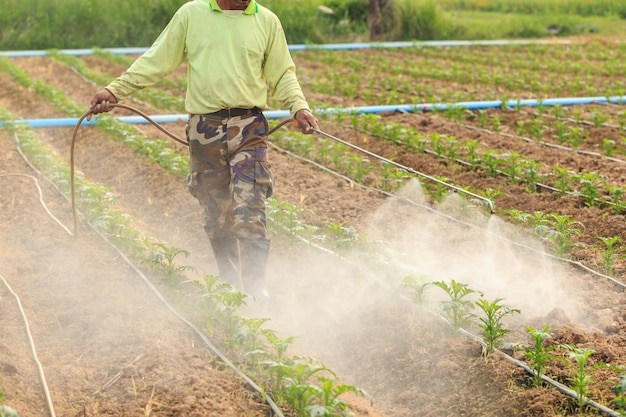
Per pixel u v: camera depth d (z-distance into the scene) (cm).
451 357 669
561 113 1742
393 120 1731
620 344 691
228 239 802
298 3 3650
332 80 2353
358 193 1175
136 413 574
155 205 1140
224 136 746
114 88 753
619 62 2736
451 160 1331
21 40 3186
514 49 3189
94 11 3284
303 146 1384
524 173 1235
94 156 1416
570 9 4662
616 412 573
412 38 3644
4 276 820
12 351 641
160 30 3341
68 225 1009
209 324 693
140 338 682
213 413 566
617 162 1340
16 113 1847
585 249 926
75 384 616
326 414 519
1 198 1109
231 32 734
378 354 698
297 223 955
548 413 587
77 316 729
